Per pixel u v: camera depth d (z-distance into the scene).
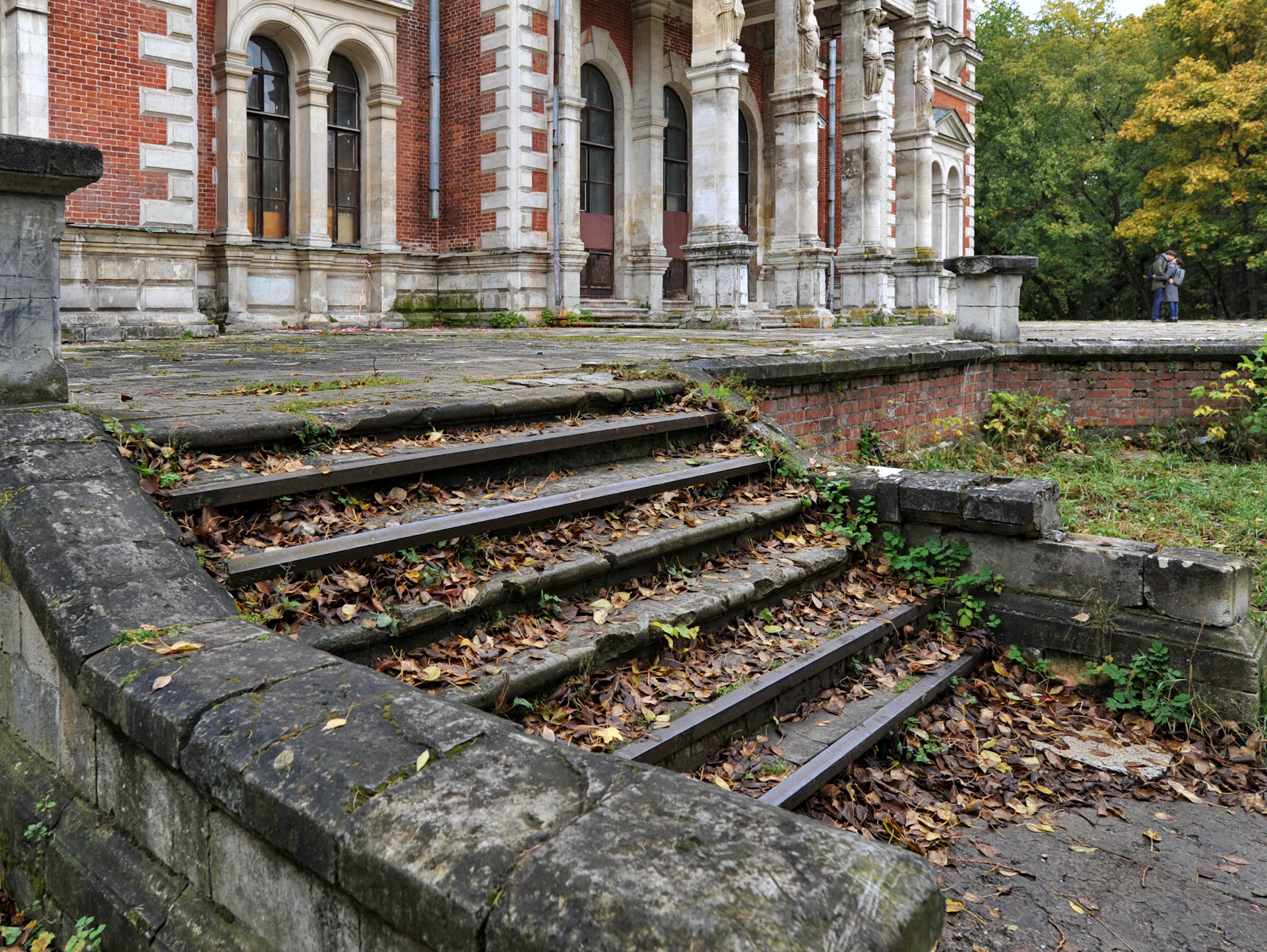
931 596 5.54
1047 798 4.12
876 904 1.71
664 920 1.66
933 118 30.14
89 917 2.80
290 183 17.78
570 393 5.89
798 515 5.87
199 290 16.58
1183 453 11.04
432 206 19.91
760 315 20.52
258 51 17.19
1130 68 39.09
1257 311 40.31
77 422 3.96
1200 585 4.88
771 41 26.14
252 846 2.38
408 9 18.69
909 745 4.32
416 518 4.21
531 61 18.86
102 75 14.21
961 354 10.41
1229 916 3.28
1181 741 4.73
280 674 2.69
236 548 3.66
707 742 3.77
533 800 2.05
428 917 1.88
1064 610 5.25
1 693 3.58
